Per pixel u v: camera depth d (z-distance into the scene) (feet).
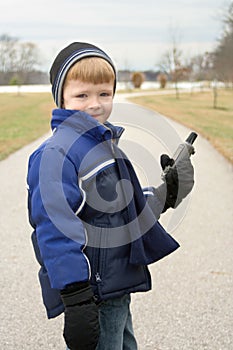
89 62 7.21
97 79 7.24
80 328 6.49
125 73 221.66
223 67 154.30
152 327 12.23
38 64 296.71
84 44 7.47
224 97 170.71
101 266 7.13
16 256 16.93
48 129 63.72
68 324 6.54
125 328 8.07
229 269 15.67
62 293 6.61
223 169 32.89
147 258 7.51
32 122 75.72
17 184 28.45
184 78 226.17
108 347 7.50
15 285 14.55
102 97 7.39
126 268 7.30
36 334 11.93
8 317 12.70
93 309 6.61
